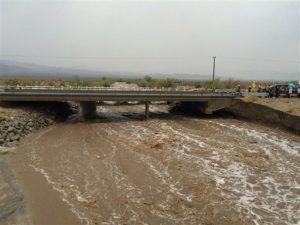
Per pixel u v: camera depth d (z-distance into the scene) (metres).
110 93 49.22
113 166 27.72
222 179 25.08
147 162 28.89
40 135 38.41
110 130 42.66
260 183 24.52
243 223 18.39
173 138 38.03
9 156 29.95
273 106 46.53
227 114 55.78
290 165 29.08
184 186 23.48
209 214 19.33
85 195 21.78
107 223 18.16
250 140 37.84
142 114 58.41
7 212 18.91
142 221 18.39
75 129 42.78
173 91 53.06
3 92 44.91
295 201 21.52
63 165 27.88
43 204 20.31
